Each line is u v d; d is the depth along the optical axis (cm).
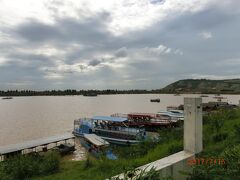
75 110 10456
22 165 1375
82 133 4038
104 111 9744
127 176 551
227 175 601
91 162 1434
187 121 767
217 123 1275
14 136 4619
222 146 866
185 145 771
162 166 619
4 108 11994
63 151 2930
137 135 3253
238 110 2258
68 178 1026
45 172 1439
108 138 3475
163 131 1778
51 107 12612
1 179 1218
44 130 5303
